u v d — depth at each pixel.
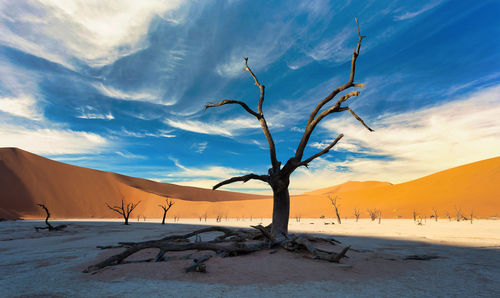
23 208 79.94
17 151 100.75
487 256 10.70
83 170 111.50
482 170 87.19
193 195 146.12
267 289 5.50
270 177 11.70
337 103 10.48
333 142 10.14
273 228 11.54
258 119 12.38
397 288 5.66
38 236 22.39
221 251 9.00
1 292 5.33
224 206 107.88
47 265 8.51
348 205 98.12
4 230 29.09
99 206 97.31
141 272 6.97
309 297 4.96
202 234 24.03
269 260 8.34
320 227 38.72
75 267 8.01
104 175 115.81
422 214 73.94
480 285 5.97
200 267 6.84
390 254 10.91
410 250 12.78
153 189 131.12
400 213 78.69
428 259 9.76
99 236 21.92
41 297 4.95
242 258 8.66
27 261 9.44
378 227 37.84
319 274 6.84
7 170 89.81
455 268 8.00
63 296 5.00
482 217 63.41
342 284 5.96
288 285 5.83
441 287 5.77
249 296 4.98
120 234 23.88
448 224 44.28
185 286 5.71
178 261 8.21
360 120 10.26
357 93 9.98
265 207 106.50
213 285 5.80
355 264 8.18
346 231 29.36
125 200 106.81
